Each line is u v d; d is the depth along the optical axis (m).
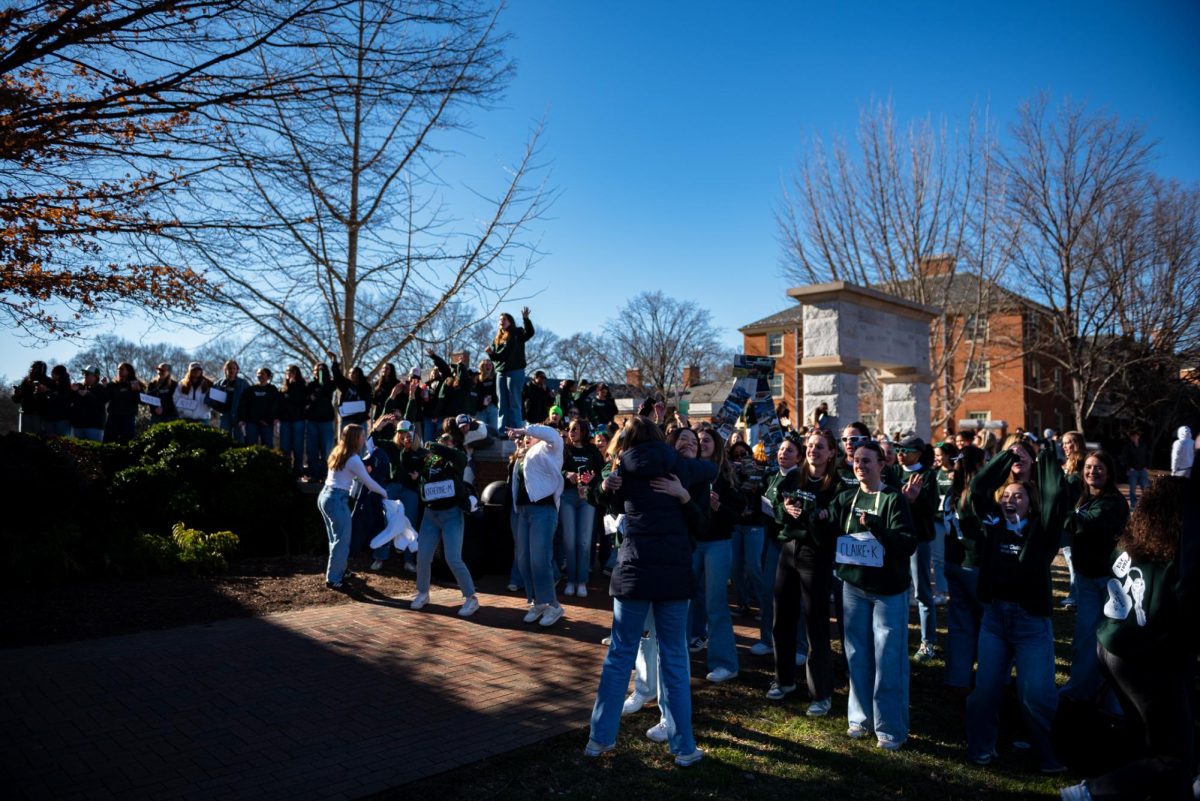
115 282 7.48
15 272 7.17
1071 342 30.70
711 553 6.12
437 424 13.04
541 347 59.75
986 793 4.27
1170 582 3.47
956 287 30.08
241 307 12.02
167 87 7.10
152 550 8.96
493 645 6.76
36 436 9.34
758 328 47.06
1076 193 28.75
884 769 4.47
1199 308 28.62
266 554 10.94
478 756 4.48
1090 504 5.42
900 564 4.80
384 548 10.01
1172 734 3.51
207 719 4.93
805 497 5.39
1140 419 34.31
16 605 7.38
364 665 6.11
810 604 5.38
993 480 4.77
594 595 8.87
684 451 5.70
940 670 6.60
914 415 18.45
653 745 4.75
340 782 4.11
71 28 6.76
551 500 7.49
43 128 6.84
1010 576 4.63
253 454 10.75
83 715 4.93
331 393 13.02
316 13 7.41
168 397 13.32
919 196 25.19
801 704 5.57
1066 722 3.90
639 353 56.16
